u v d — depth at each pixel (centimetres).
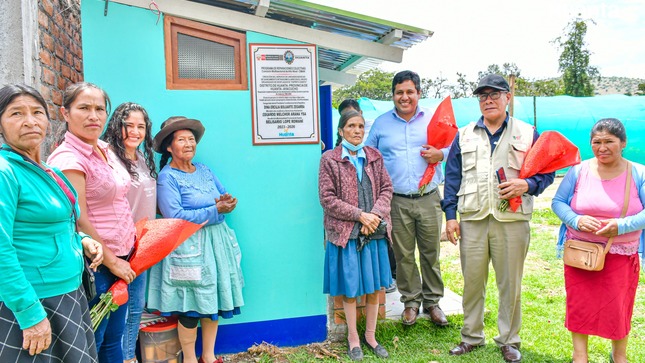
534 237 760
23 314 173
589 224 300
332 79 632
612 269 302
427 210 394
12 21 265
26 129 182
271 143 354
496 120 339
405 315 398
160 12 326
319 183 342
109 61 322
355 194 338
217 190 328
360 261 338
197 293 304
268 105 351
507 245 334
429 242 399
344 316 377
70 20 372
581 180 318
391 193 354
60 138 254
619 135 294
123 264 244
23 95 182
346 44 369
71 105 229
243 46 345
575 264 305
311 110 360
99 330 240
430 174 386
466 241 349
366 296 357
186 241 304
